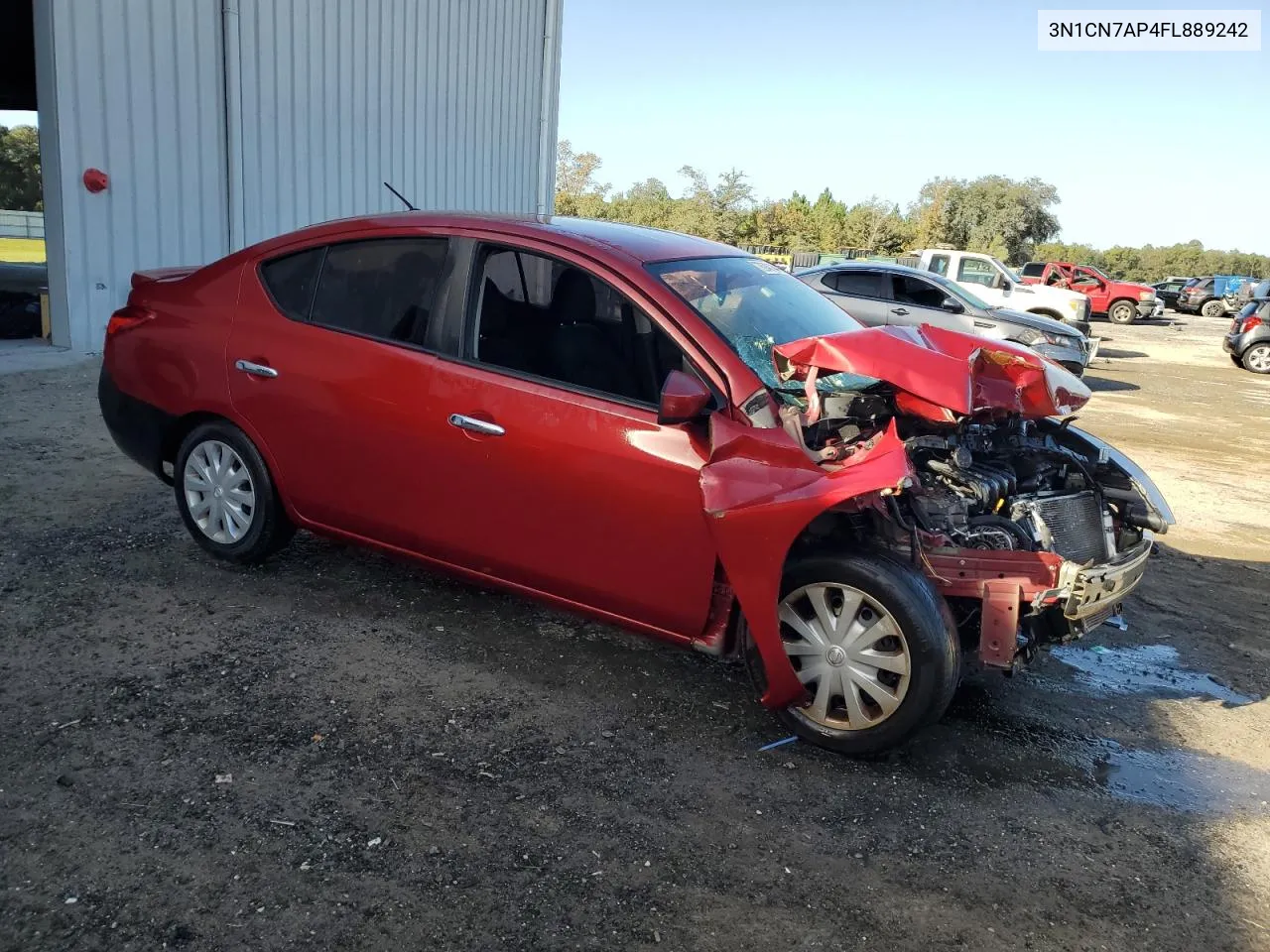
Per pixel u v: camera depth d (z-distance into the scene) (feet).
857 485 10.24
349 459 13.65
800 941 8.45
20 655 12.27
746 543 10.80
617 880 9.06
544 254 12.50
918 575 10.83
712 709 12.40
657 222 181.88
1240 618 17.61
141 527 17.01
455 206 51.78
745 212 180.34
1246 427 40.60
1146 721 13.30
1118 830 10.57
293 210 40.19
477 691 12.39
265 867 8.86
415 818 9.73
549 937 8.28
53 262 31.99
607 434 11.69
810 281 47.34
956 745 12.12
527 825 9.77
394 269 13.51
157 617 13.66
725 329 11.90
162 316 15.34
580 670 13.16
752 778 10.92
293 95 39.24
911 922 8.80
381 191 45.44
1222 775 11.96
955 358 11.90
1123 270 293.02
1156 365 66.64
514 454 12.26
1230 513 25.49
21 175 163.73
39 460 20.48
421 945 8.07
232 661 12.60
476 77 51.78
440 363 12.84
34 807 9.41
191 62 34.71
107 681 11.84
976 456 13.65
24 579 14.49
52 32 30.30
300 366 13.85
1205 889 9.65
